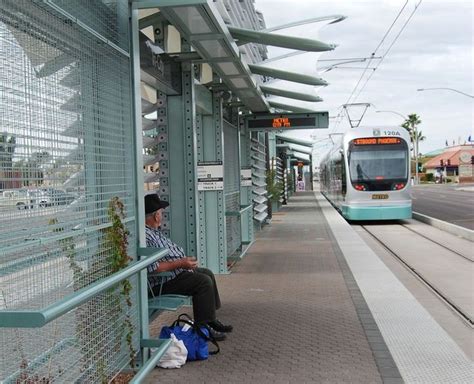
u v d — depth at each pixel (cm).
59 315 287
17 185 319
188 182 843
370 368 523
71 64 395
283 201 3475
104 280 359
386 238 1688
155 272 573
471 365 530
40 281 337
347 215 2247
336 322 689
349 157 2236
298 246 1443
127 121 505
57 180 367
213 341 572
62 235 357
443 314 737
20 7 329
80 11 414
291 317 716
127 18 511
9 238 309
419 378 496
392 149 2219
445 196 4669
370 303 788
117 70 485
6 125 312
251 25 1015
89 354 400
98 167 439
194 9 568
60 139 375
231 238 1203
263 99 1180
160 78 731
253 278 998
